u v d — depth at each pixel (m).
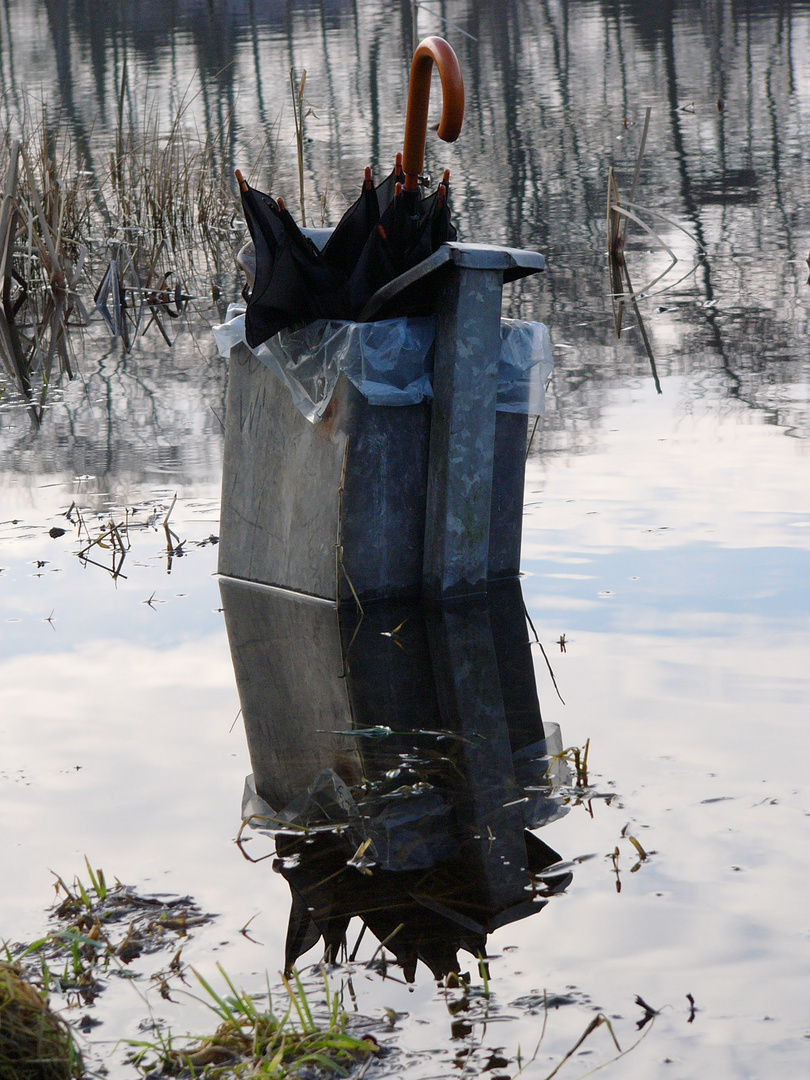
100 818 2.61
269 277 3.86
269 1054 1.83
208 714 3.18
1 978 1.86
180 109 13.30
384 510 3.98
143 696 3.29
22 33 26.31
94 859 2.44
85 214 12.34
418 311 3.90
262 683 3.38
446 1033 1.87
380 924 2.18
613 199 9.94
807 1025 1.85
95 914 2.24
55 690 3.33
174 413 6.66
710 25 24.55
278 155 14.80
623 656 3.39
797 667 3.23
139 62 22.20
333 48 23.11
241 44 23.97
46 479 5.54
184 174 13.23
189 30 26.12
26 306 9.88
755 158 13.88
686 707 3.04
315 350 3.94
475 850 2.43
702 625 3.55
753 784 2.62
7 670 3.49
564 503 4.73
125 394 7.12
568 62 21.66
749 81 18.83
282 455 4.13
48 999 1.98
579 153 14.60
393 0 29.97
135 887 2.33
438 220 3.93
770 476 4.87
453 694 3.27
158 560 4.50
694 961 2.01
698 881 2.25
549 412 6.04
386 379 3.86
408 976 2.03
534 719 3.05
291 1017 1.93
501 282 3.85
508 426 4.07
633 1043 1.83
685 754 2.78
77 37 25.48
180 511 5.06
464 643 3.61
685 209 11.70
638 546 4.25
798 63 20.00
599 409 6.04
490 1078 1.76
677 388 6.36
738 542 4.21
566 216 11.55
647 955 2.04
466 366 3.84
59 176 12.22
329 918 2.21
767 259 9.57
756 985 1.95
